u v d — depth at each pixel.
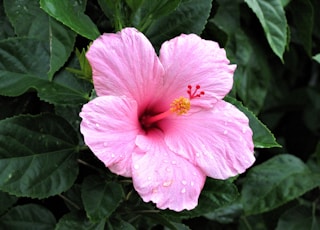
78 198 0.62
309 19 0.73
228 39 0.70
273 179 0.73
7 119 0.56
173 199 0.54
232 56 0.74
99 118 0.53
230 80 0.57
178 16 0.61
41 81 0.58
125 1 0.59
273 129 0.95
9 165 0.55
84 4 0.58
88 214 0.57
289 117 0.95
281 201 0.72
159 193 0.54
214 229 0.77
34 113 0.62
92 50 0.54
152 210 0.60
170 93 0.58
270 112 0.91
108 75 0.54
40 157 0.57
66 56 0.57
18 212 0.60
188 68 0.57
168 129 0.58
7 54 0.57
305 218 0.75
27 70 0.58
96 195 0.57
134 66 0.55
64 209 0.64
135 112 0.56
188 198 0.55
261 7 0.65
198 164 0.56
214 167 0.56
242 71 0.75
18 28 0.58
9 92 0.57
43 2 0.55
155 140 0.57
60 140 0.58
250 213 0.72
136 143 0.55
